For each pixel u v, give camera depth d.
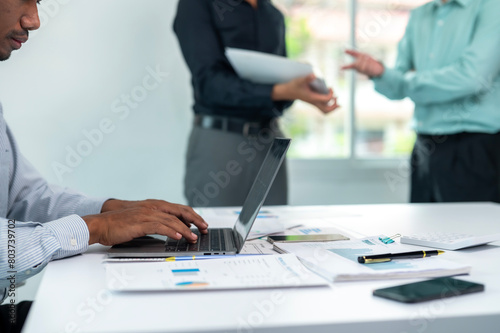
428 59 2.28
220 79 1.86
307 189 3.10
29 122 2.52
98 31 2.55
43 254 0.86
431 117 2.21
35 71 2.50
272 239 1.04
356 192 3.16
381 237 1.06
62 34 2.51
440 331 0.60
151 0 2.58
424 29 2.31
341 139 3.16
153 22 2.60
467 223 1.29
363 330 0.59
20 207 1.19
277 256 0.85
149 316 0.60
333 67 3.12
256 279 0.73
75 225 0.91
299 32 3.06
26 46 2.47
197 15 1.92
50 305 0.65
